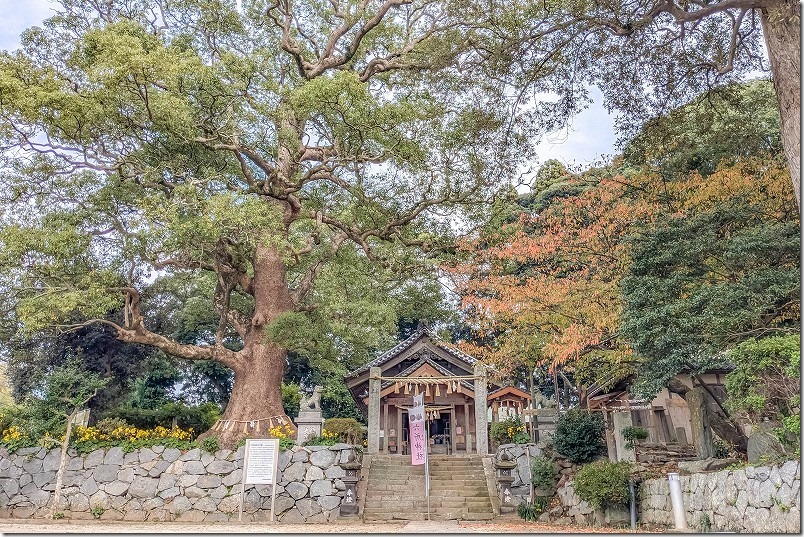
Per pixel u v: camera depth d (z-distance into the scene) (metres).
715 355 9.82
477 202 16.14
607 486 11.52
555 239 14.44
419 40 16.16
